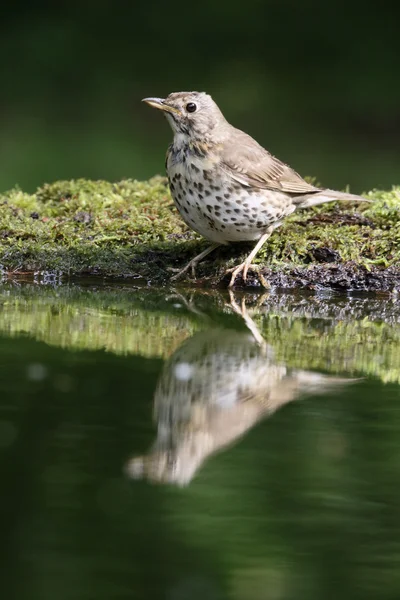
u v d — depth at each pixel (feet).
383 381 30.60
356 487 25.64
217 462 25.73
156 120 95.76
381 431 27.45
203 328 35.37
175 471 25.21
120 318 36.19
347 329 35.83
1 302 37.86
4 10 107.24
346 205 45.39
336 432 27.48
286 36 107.24
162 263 41.32
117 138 89.40
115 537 22.95
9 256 41.22
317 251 40.98
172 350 32.83
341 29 107.24
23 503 23.70
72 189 47.98
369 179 79.56
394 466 26.20
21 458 25.04
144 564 22.24
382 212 43.27
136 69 103.71
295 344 33.73
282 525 24.06
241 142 38.24
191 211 38.47
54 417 26.99
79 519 23.31
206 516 23.91
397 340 34.55
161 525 23.58
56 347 32.78
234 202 37.68
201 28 107.76
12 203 45.42
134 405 27.94
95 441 25.84
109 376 29.86
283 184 38.86
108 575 21.76
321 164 84.53
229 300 39.32
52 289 40.24
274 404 28.76
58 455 25.14
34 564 21.81
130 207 45.03
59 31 106.32
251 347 33.27
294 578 22.59
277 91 101.14
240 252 41.01
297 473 25.75
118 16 107.76
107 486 24.32
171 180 38.55
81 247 41.42
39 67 103.09
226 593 22.12
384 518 24.39
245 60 105.70
